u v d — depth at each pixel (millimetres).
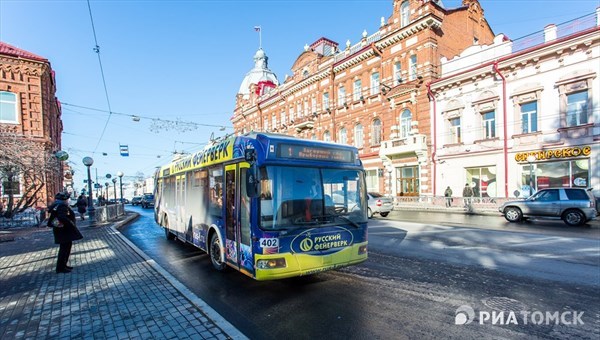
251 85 47750
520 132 19219
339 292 5566
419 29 24141
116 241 10797
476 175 21562
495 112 20328
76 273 6652
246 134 6082
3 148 14359
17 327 4105
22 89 21031
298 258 5215
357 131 30547
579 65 16828
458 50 26391
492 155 20406
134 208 40219
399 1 25781
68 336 3840
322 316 4582
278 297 5383
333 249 5621
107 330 3973
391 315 4570
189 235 8828
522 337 3861
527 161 18719
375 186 28359
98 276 6375
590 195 13352
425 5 23719
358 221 6055
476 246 9078
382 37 26672
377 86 27969
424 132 24188
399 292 5508
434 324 4262
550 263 7121
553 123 17797
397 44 26000
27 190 18172
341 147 6266
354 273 6680
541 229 12203
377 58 28016
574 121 17234
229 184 6359
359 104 29812
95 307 4711
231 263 6141
